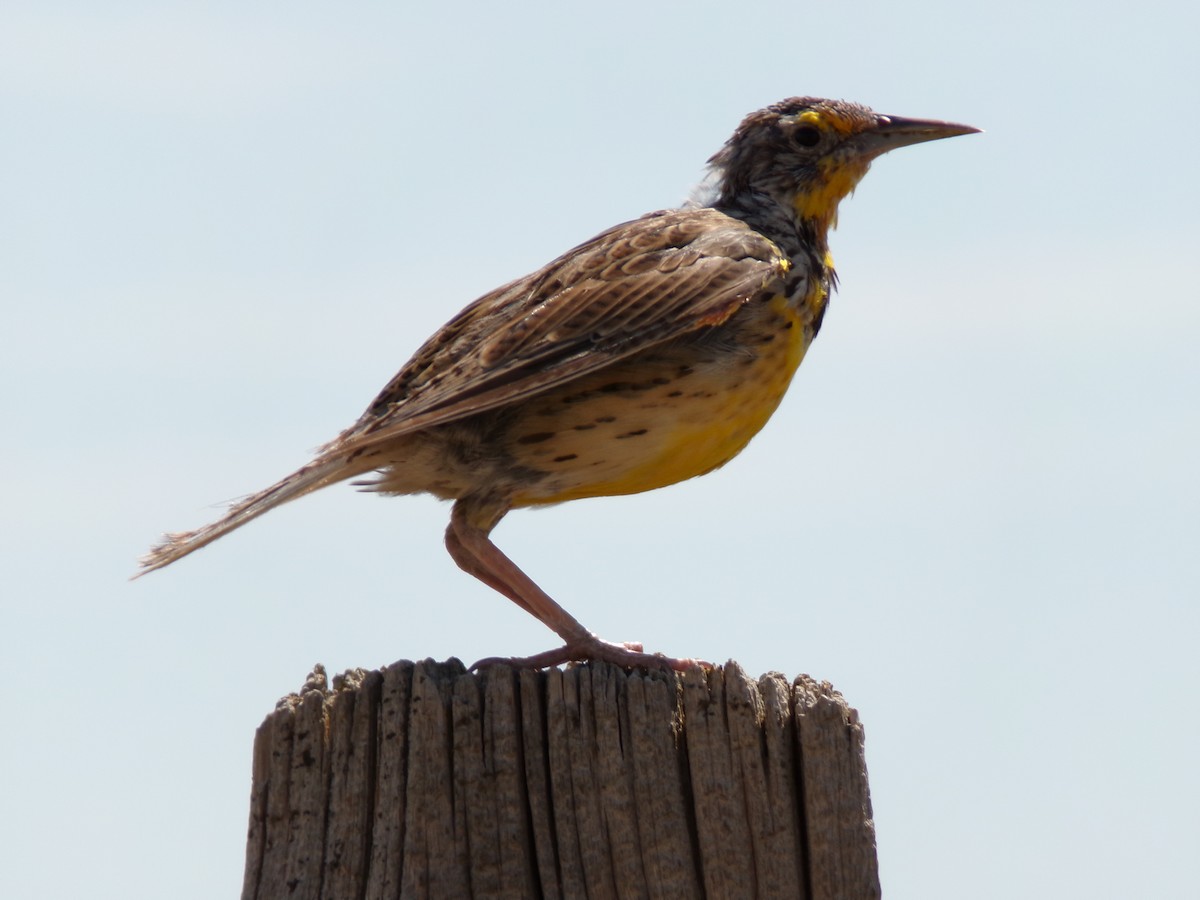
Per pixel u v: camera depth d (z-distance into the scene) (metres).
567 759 8.22
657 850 8.16
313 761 8.35
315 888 8.23
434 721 8.23
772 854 8.20
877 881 8.24
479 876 8.14
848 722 8.34
